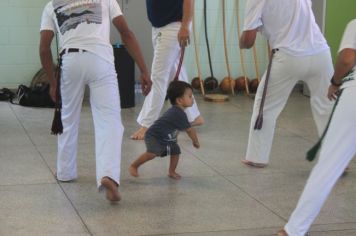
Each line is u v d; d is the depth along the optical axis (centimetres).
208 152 621
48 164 568
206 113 828
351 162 584
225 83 975
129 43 466
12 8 918
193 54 990
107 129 452
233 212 449
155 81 652
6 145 639
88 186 504
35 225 418
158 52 643
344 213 452
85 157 594
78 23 455
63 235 401
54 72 483
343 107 362
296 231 374
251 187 509
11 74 937
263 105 554
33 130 708
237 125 754
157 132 512
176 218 435
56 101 475
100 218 432
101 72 453
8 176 530
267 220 434
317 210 373
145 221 428
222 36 995
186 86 514
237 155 611
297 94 985
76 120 496
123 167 560
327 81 534
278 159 598
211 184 516
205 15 977
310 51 526
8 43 927
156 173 544
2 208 450
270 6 525
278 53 535
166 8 629
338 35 933
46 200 469
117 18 462
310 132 718
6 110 827
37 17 930
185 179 528
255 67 1006
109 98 455
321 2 926
